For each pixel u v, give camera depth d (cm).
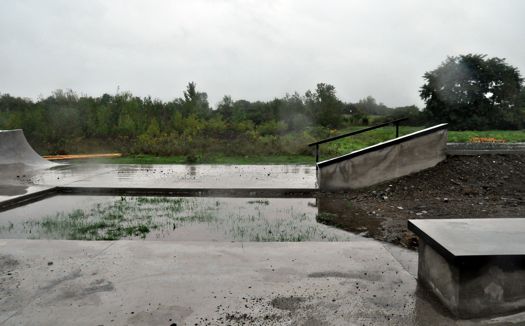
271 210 527
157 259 310
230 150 1257
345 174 640
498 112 3212
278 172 857
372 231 420
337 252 326
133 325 214
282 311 228
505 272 214
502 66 3241
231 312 227
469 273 212
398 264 301
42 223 464
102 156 1261
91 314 226
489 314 217
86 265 300
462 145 828
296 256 316
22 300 244
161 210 529
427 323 213
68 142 1463
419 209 504
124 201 593
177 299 243
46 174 848
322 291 254
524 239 235
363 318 220
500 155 686
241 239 398
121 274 282
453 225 267
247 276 277
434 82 3362
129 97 1859
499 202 518
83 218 487
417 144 650
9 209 544
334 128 2178
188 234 416
